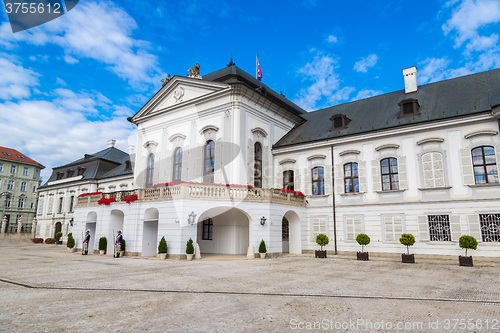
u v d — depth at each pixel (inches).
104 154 1856.5
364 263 689.0
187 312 288.5
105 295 355.9
